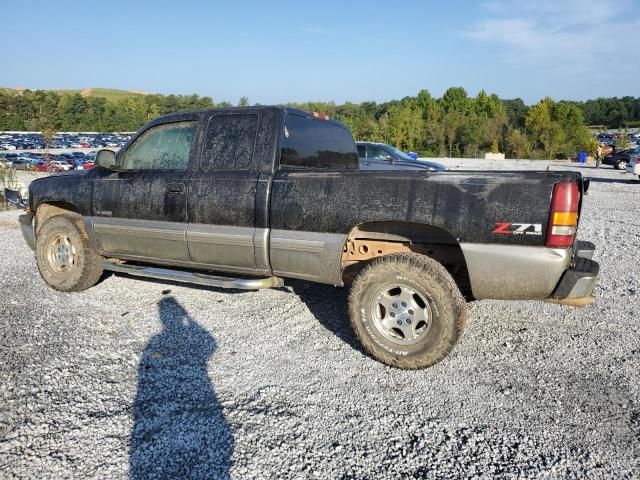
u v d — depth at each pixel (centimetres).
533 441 267
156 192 442
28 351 368
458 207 327
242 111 420
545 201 308
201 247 423
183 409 293
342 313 462
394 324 347
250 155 406
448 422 285
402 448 260
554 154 5219
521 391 321
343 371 347
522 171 330
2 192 1420
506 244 319
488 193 321
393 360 348
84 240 496
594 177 2439
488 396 314
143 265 555
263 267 401
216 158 421
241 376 336
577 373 347
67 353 366
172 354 368
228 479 234
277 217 385
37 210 544
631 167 2209
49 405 294
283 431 273
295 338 403
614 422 286
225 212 405
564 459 252
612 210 1254
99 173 488
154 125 463
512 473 241
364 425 280
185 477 234
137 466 241
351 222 357
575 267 327
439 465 246
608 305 495
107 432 268
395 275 340
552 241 308
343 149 513
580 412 296
